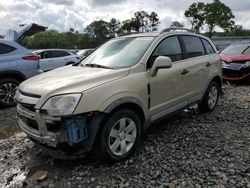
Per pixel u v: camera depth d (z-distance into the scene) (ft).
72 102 10.75
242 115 19.08
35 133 11.53
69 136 10.77
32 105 11.27
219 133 15.62
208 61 18.69
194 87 17.35
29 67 23.36
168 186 10.37
